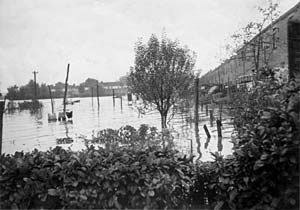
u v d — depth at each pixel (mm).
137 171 3605
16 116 24312
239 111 5562
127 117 19359
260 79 4801
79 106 33156
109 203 3549
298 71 4152
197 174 4027
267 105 4012
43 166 3801
